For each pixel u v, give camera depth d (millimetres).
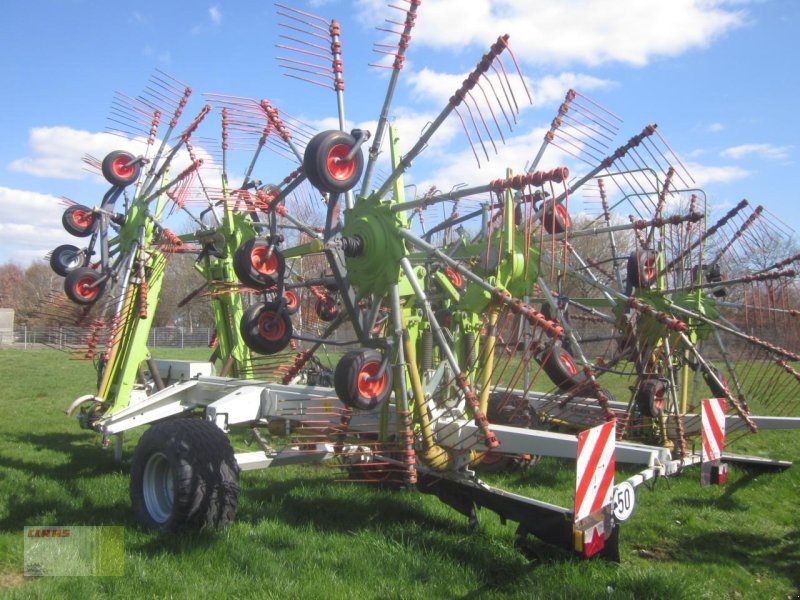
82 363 24953
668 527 5273
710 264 7453
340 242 4449
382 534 4828
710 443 4379
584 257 8164
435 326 4328
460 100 4055
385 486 6051
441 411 5016
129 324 7047
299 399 5434
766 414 9281
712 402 4438
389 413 4957
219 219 7883
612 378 16625
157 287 7262
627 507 3717
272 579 3965
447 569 4145
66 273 7613
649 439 6414
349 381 4105
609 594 3768
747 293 7137
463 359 5398
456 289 6238
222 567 4117
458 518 5211
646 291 6176
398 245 4477
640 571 4113
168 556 4242
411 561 4258
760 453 7969
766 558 4691
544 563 4227
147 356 7086
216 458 4621
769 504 5926
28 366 23297
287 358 7605
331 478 6520
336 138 4141
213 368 7617
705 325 6820
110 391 7031
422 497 5746
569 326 5816
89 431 9609
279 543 4586
